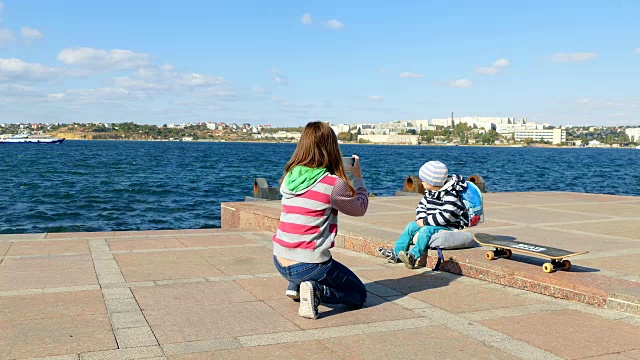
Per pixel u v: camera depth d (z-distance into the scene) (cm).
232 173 5191
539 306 519
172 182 3994
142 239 872
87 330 443
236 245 831
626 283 533
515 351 406
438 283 608
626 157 13200
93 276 623
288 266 480
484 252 667
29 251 762
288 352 402
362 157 11019
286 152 13788
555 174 5706
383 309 510
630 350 408
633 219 1007
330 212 477
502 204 1263
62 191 3152
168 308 505
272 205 1165
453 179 666
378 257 758
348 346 415
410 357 394
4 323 459
